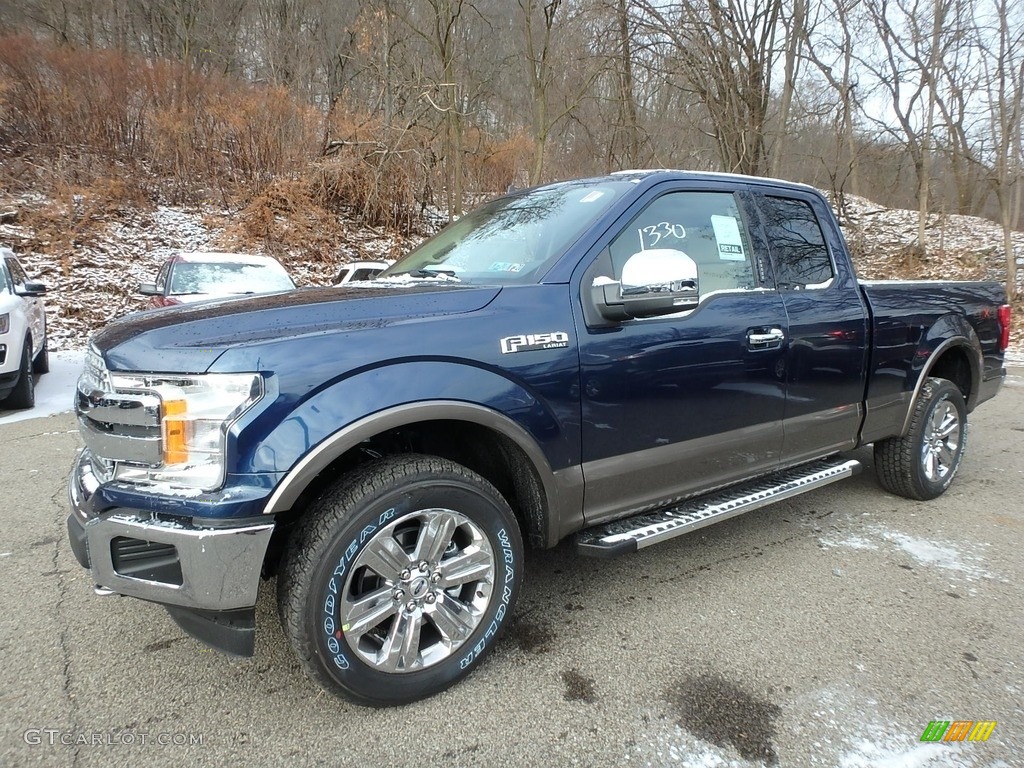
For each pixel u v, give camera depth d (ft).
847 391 11.54
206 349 6.29
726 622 8.96
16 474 15.31
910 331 12.67
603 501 8.56
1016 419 21.35
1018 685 7.55
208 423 6.15
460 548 7.68
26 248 41.50
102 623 8.87
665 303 7.86
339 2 65.36
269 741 6.67
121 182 48.57
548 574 10.45
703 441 9.44
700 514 9.43
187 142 52.03
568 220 9.14
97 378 6.91
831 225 12.08
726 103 45.19
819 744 6.62
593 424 8.23
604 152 49.80
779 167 49.57
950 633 8.67
